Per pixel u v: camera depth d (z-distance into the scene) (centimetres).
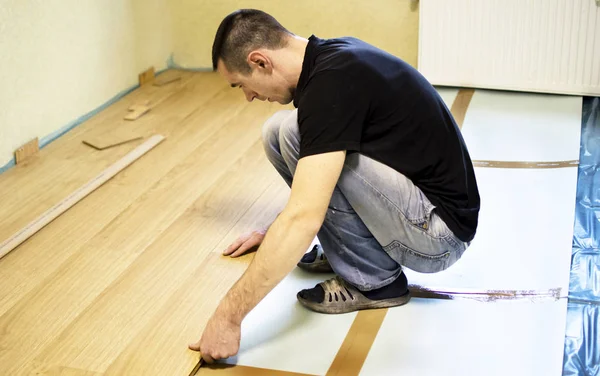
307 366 212
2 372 213
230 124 388
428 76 417
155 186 323
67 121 385
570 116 375
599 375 206
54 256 273
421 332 224
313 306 235
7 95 339
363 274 229
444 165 210
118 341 225
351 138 192
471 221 218
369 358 214
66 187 324
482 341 219
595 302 237
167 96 430
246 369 212
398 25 429
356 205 213
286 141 222
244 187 320
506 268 254
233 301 203
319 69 195
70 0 375
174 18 462
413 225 213
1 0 329
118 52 421
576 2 377
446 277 251
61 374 212
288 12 444
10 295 250
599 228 277
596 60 387
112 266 265
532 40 392
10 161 346
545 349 214
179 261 267
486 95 410
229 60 209
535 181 310
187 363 214
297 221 189
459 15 397
